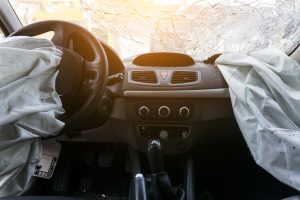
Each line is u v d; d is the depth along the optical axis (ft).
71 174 4.59
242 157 4.44
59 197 2.11
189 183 3.84
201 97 3.65
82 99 2.78
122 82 3.75
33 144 2.23
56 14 4.66
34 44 2.48
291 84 3.13
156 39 4.69
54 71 2.48
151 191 3.35
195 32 4.54
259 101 2.96
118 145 4.58
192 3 4.38
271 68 3.23
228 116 3.74
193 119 3.73
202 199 4.33
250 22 4.32
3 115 1.88
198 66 3.99
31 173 2.21
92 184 4.66
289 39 4.05
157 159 3.26
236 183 4.51
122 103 3.76
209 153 4.48
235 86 3.25
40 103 2.18
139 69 3.89
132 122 3.79
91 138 4.09
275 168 2.52
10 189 2.14
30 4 4.69
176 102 3.70
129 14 4.55
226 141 4.02
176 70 3.84
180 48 4.67
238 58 3.56
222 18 4.40
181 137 3.83
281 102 3.02
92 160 4.72
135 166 3.93
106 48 3.46
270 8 4.17
